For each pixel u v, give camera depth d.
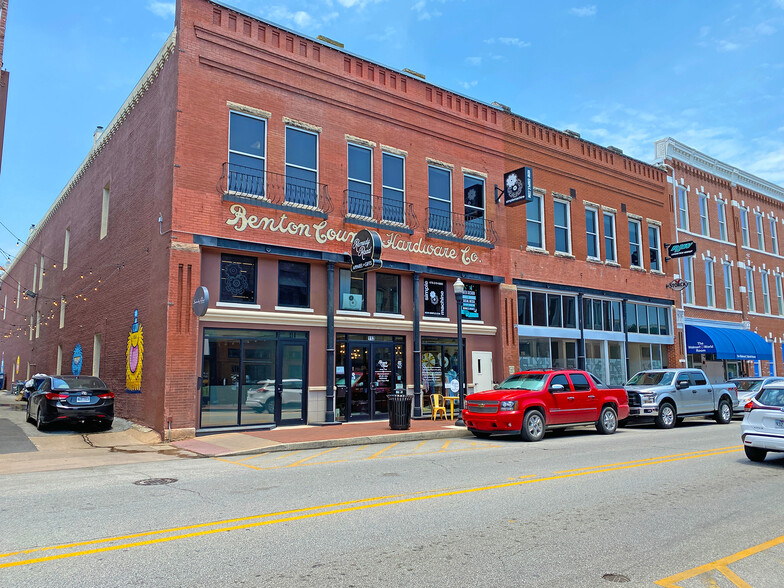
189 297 14.21
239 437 13.86
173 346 13.88
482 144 21.62
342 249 17.19
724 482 8.78
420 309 19.17
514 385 15.30
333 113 17.67
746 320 32.34
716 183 32.47
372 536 5.85
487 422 14.25
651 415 17.62
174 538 5.75
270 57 16.48
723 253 32.00
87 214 23.08
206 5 15.49
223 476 9.23
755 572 4.95
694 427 18.34
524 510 6.97
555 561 5.16
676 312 28.31
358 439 13.73
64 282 26.20
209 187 14.88
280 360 16.02
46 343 28.77
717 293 31.19
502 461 10.87
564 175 24.44
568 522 6.45
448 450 12.58
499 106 23.11
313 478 9.03
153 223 15.49
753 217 34.72
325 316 16.80
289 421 16.00
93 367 20.16
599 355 24.75
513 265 21.86
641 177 27.84
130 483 8.64
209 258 14.98
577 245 24.42
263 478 9.04
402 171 19.30
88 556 5.21
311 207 16.56
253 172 15.84
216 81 15.40
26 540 5.69
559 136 24.52
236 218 15.20
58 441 13.75
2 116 16.02
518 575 4.81
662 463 10.60
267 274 15.95
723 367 31.20
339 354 17.38
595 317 24.92
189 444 13.02
